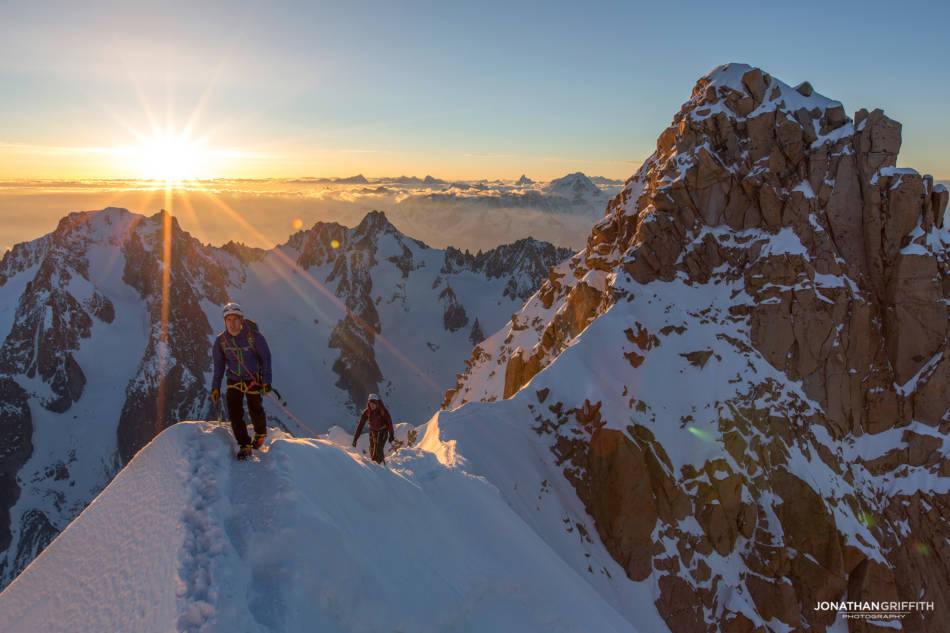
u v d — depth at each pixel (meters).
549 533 25.33
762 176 34.75
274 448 8.45
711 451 27.55
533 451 28.91
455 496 12.51
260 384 8.58
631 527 25.88
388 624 7.16
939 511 29.61
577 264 51.06
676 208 35.56
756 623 24.47
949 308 31.95
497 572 10.23
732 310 32.94
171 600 5.66
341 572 6.89
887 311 32.91
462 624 8.47
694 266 34.66
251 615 5.80
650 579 25.12
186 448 8.06
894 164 34.12
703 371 30.36
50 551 7.45
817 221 33.78
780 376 31.58
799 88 37.31
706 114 37.06
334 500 8.19
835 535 26.09
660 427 28.27
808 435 29.78
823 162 34.56
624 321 32.53
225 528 6.80
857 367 32.47
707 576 25.62
